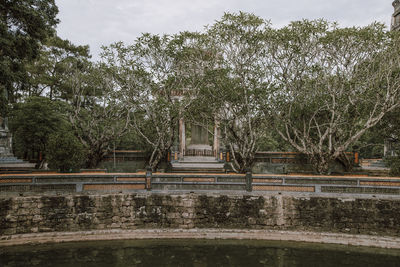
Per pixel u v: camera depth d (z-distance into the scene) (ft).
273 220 47.06
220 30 59.06
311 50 59.67
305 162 74.95
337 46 58.03
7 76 48.98
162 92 68.69
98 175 48.01
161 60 64.34
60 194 46.11
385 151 84.74
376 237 43.98
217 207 47.93
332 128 58.95
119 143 98.48
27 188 45.83
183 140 81.25
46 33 56.70
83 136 82.84
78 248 41.32
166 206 47.91
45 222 44.39
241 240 45.11
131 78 66.69
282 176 48.83
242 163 62.54
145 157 82.23
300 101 62.03
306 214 46.73
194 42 63.05
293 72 60.08
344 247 42.78
